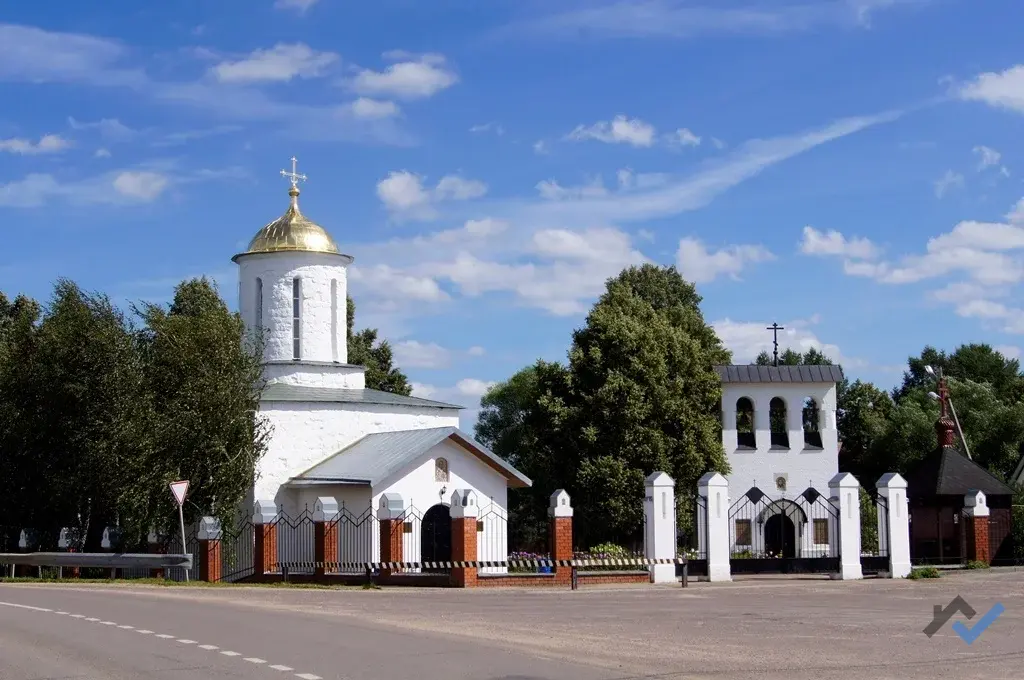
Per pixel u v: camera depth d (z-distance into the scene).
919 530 42.09
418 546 38.69
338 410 44.06
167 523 39.19
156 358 41.44
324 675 13.91
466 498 32.38
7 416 42.62
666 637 18.09
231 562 41.09
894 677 13.91
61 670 14.58
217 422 39.47
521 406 79.62
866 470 74.06
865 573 35.09
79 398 42.09
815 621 20.66
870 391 78.56
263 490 42.25
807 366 56.28
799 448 55.34
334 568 35.56
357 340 74.50
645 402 51.84
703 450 52.25
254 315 46.41
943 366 91.81
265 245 46.28
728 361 64.19
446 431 39.88
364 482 38.56
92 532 45.34
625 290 65.06
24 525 45.50
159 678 13.80
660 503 33.56
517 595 28.17
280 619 20.84
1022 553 40.50
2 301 66.19
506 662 14.98
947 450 42.66
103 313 43.66
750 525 54.03
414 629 19.17
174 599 26.16
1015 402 79.56
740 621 20.69
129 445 38.69
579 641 17.48
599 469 50.41
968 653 16.16
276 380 45.44
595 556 35.03
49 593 28.50
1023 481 62.16
